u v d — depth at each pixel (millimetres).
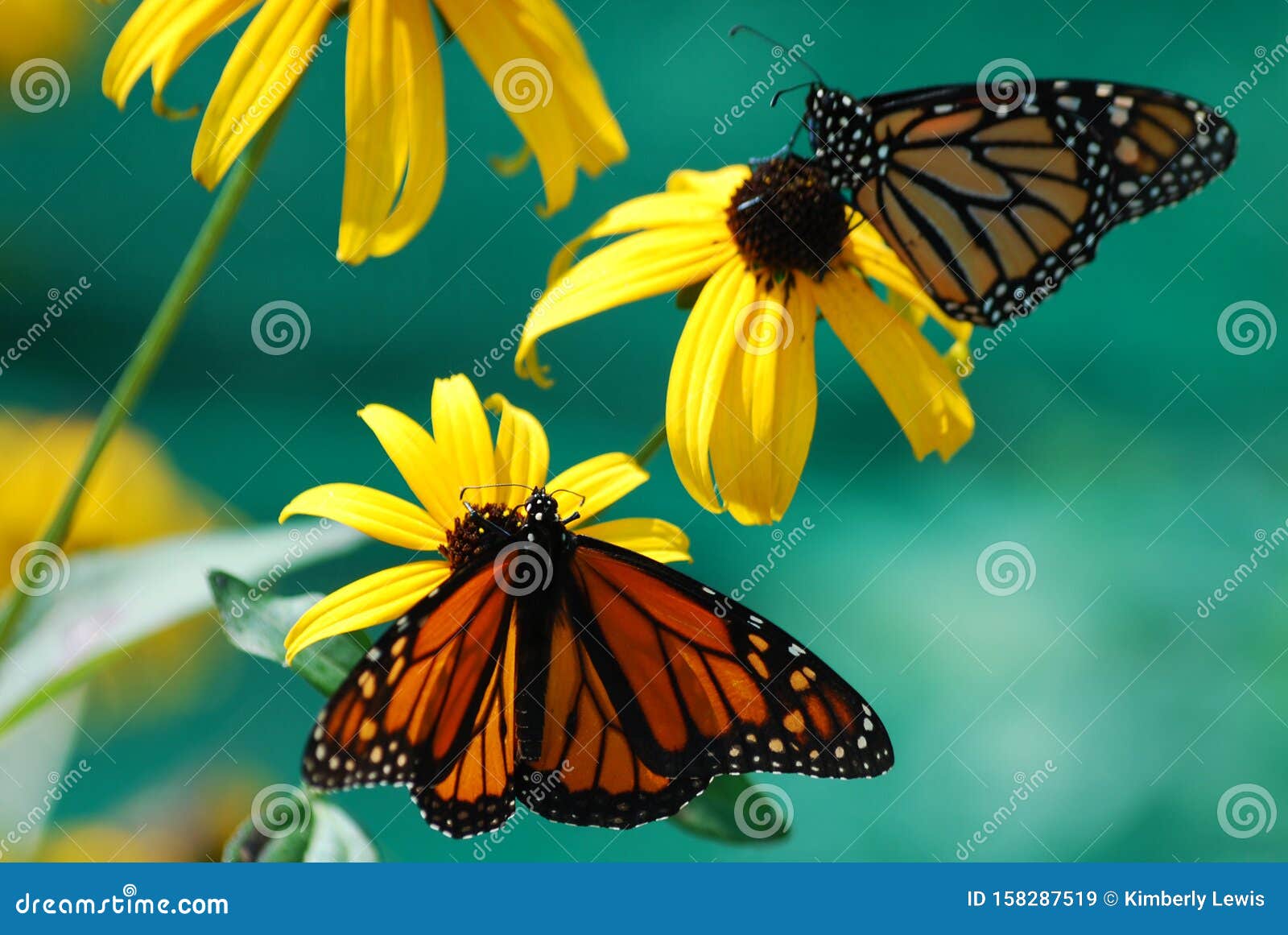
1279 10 1174
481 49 594
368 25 590
